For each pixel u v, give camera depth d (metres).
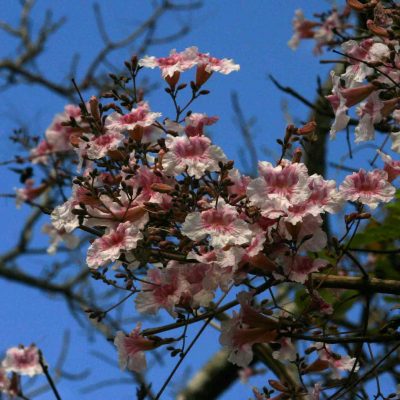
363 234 5.13
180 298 3.74
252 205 3.57
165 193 3.67
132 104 4.09
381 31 4.05
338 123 4.06
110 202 3.77
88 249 3.59
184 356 3.78
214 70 4.05
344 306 5.29
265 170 3.48
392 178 3.77
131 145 3.88
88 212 3.75
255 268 3.61
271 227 3.56
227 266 3.53
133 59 4.09
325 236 3.56
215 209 3.42
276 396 4.04
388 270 5.70
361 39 5.45
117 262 3.88
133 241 3.56
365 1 5.12
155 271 3.85
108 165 3.88
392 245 5.84
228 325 3.66
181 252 3.68
